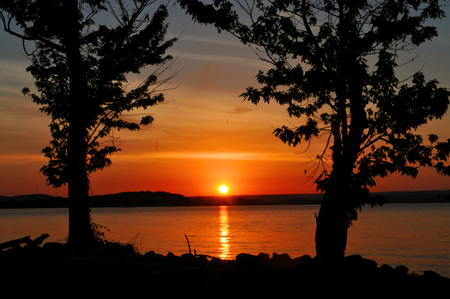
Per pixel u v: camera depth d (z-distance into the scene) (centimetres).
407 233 5775
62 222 9550
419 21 1001
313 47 1076
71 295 729
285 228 7438
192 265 991
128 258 1049
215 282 814
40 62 1472
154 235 5650
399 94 993
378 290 767
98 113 1386
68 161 1316
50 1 1315
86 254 1009
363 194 977
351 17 1016
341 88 1020
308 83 1023
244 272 904
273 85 1109
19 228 6906
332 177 1010
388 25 962
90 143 1462
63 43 1391
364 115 1052
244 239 5016
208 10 1073
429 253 3459
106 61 1391
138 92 1434
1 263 872
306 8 1073
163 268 968
